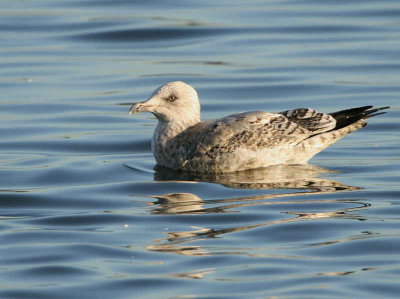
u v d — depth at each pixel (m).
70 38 27.17
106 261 11.55
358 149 17.59
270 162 15.78
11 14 29.44
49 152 17.81
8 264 11.53
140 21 28.53
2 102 21.53
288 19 28.73
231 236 12.38
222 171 15.72
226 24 28.23
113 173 16.08
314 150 15.88
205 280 10.83
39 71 24.14
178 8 30.23
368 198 14.05
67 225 13.10
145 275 11.03
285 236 12.34
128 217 13.37
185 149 15.95
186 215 13.34
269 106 21.31
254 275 10.94
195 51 25.94
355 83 22.83
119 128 19.70
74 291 10.62
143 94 22.28
